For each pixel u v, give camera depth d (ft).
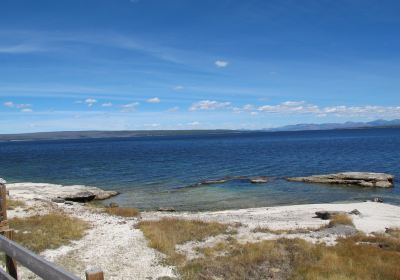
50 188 167.63
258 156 348.59
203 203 147.95
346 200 152.46
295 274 51.08
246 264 55.57
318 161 293.02
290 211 120.78
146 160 333.83
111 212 105.40
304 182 195.72
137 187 189.16
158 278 49.49
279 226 92.02
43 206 98.27
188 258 59.47
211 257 59.41
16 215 81.46
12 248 18.26
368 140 594.24
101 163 315.17
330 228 86.33
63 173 252.01
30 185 176.45
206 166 272.92
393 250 67.15
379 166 253.85
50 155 442.09
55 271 13.62
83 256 57.47
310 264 55.01
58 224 73.26
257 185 188.55
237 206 142.31
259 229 84.07
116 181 210.38
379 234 81.05
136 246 63.98
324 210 119.85
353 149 404.16
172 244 66.23
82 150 550.77
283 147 477.77
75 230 70.28
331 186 183.83
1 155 459.73
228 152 414.21
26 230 67.56
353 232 82.17
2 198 29.43
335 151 384.68
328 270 52.11
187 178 216.13
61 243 63.05
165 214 116.26
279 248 64.80
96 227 78.13
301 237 76.43
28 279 43.27
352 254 60.70
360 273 50.75
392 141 540.93
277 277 50.39
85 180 217.97
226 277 50.11
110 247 62.90
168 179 213.46
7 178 234.38
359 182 185.16
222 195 164.25
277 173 230.89
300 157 328.49
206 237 74.38
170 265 54.85
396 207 128.77
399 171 229.04
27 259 16.35
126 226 80.48
